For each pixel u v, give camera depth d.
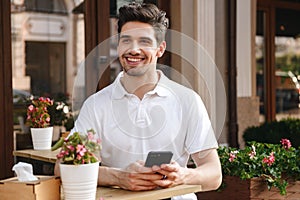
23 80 6.71
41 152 3.91
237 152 3.71
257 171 3.57
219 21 5.86
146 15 1.88
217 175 2.09
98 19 5.46
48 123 4.15
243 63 6.81
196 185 2.02
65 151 1.76
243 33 6.80
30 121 4.12
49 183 1.79
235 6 5.91
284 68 8.67
